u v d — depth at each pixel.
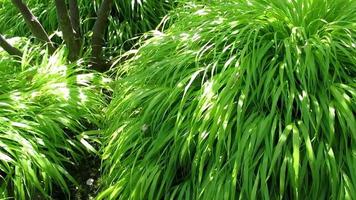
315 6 3.07
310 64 2.65
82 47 4.27
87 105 3.73
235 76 2.74
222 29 3.07
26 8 4.05
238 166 2.53
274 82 2.68
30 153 3.27
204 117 2.70
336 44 2.75
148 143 3.04
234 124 2.68
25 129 3.42
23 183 3.25
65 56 4.11
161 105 2.95
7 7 5.11
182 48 3.21
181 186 2.85
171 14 3.90
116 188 2.99
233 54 2.98
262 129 2.56
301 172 2.49
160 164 2.92
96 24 4.22
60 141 3.54
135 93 3.12
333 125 2.50
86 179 3.59
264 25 3.00
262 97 2.67
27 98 3.67
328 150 2.49
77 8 4.31
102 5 4.16
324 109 2.58
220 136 2.60
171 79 3.01
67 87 3.79
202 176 2.75
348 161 2.51
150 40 3.42
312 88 2.66
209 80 2.85
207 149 2.65
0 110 3.48
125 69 3.57
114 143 3.21
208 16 3.27
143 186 2.85
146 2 4.75
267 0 3.18
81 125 3.64
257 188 2.56
